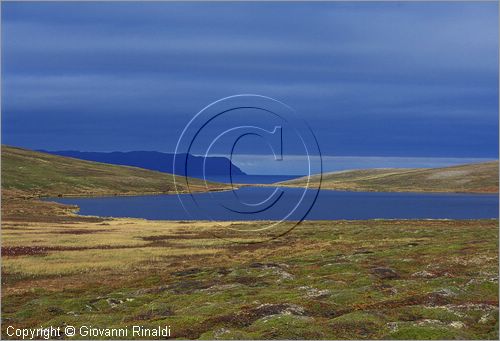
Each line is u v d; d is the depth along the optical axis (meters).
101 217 139.75
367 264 56.09
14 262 63.62
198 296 42.56
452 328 29.97
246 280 49.50
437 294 37.28
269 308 34.19
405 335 28.77
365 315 31.98
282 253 73.38
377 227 106.31
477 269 49.16
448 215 170.00
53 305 42.09
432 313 32.91
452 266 51.53
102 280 54.62
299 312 33.94
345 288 43.44
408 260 56.91
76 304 42.03
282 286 46.06
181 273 56.28
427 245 70.12
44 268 60.19
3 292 48.97
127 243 82.75
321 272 53.56
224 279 50.66
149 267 62.06
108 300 43.16
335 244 81.00
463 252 60.47
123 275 57.31
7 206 149.62
